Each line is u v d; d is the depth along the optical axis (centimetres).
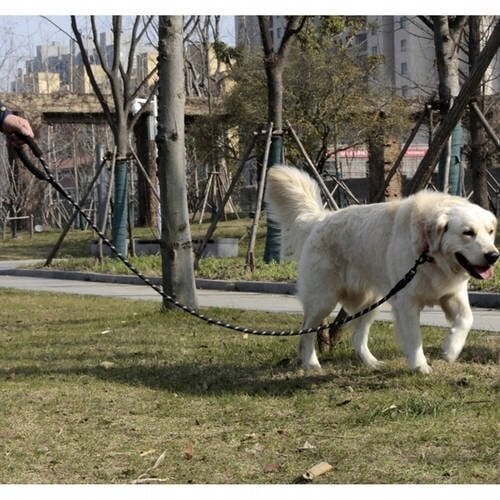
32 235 3431
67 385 730
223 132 3073
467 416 577
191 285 1150
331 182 3481
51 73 6344
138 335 993
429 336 905
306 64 2712
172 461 519
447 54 1533
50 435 580
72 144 5162
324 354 821
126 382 741
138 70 4022
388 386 677
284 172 792
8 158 3741
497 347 813
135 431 586
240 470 499
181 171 1129
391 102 2845
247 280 1612
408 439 533
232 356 841
